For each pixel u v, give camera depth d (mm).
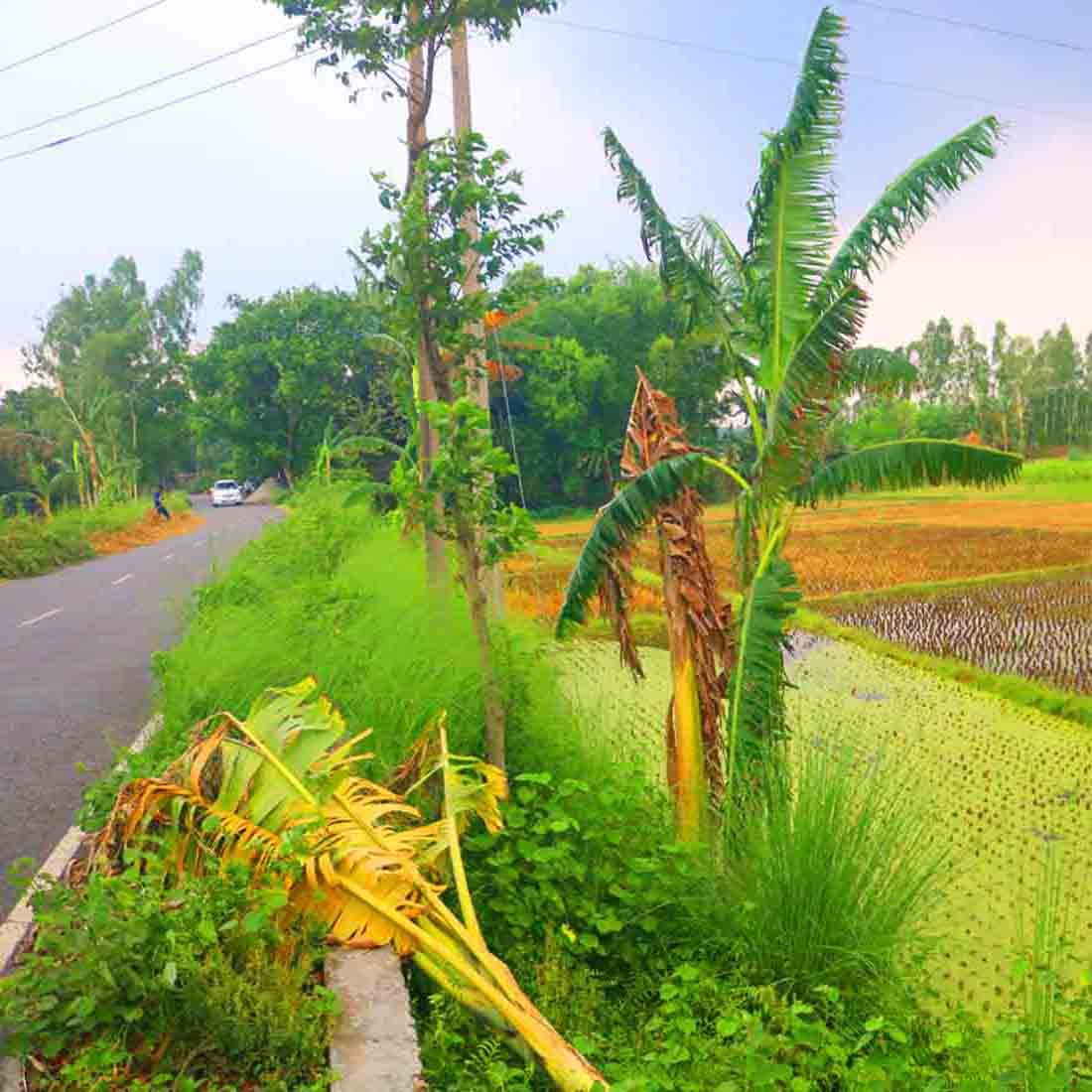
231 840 4461
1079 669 13867
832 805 5141
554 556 27031
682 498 6836
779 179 7137
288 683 6668
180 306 79312
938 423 90812
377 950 4035
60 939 3391
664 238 7734
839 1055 3916
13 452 43562
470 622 7332
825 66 6883
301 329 52812
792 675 13836
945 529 35438
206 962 3510
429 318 7508
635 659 6852
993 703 12133
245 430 55469
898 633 16969
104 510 37969
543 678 7230
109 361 71375
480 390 9938
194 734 5477
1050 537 31656
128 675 11000
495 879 4742
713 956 4895
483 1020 3842
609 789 5430
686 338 8352
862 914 4938
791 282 7242
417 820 5168
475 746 6230
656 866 5059
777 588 6934
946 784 8742
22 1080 3283
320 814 4406
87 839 5973
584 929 4852
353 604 7957
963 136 6805
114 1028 3406
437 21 8406
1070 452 84438
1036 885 6637
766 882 4984
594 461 49250
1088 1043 4309
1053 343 112750
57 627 14828
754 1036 3736
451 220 7422
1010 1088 3691
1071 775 9031
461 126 10492
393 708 6223
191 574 19484
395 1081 3254
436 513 6203
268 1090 3189
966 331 116312
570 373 47625
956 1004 5215
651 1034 4164
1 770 7598
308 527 14727
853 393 7391
